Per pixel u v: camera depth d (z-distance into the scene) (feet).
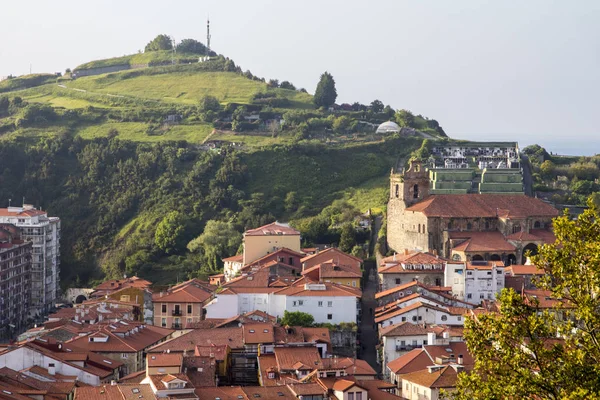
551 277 401.29
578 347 374.43
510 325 386.93
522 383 369.91
